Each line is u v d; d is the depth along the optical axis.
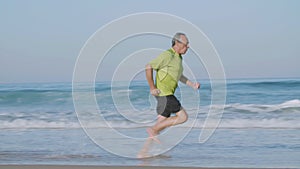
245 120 8.33
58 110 10.19
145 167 4.66
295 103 10.15
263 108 9.61
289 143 6.19
